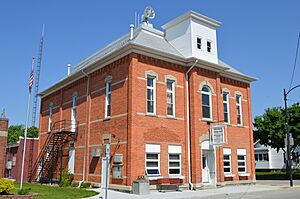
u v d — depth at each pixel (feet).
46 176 100.63
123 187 65.67
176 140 74.33
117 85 74.08
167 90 75.97
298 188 79.82
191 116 77.05
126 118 69.05
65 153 92.73
